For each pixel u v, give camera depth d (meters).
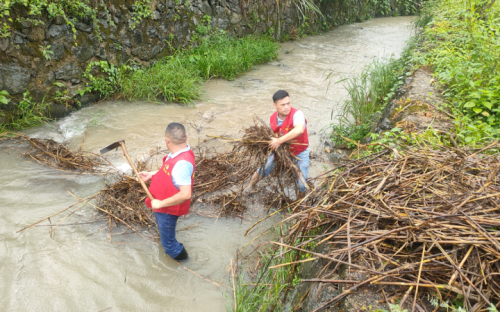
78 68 6.21
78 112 6.17
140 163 4.62
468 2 6.81
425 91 5.24
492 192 2.31
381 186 2.45
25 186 4.15
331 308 1.99
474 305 1.74
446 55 5.98
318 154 5.20
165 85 6.90
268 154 3.50
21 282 2.96
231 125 6.05
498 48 5.09
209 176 4.43
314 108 6.90
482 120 4.21
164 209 2.91
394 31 15.37
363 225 2.27
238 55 8.84
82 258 3.25
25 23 5.35
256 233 3.71
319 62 10.08
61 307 2.79
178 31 8.34
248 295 2.89
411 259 2.05
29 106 5.56
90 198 3.94
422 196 2.40
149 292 2.99
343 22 16.38
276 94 3.51
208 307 2.89
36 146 4.86
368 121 5.58
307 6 12.91
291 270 2.68
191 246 3.50
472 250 1.95
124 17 6.94
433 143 3.39
